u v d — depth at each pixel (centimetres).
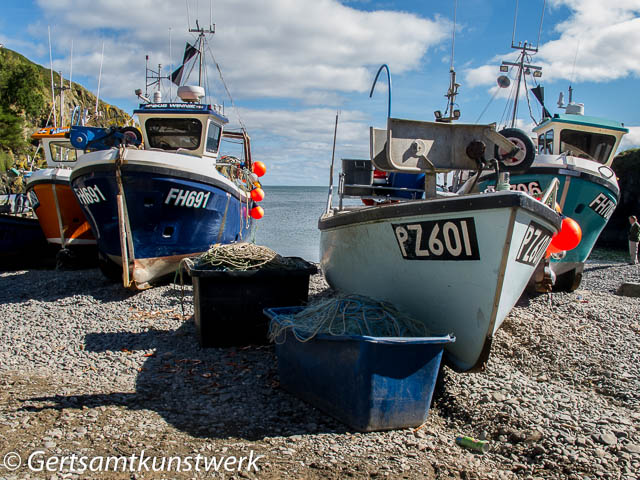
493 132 535
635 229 1773
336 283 721
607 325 682
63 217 1242
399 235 521
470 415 443
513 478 350
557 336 626
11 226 1347
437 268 496
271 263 645
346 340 416
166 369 546
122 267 950
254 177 1253
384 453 379
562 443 384
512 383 502
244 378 527
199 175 942
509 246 435
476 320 479
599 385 504
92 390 480
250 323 623
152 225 925
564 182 907
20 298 918
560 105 1255
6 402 442
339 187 864
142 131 1045
